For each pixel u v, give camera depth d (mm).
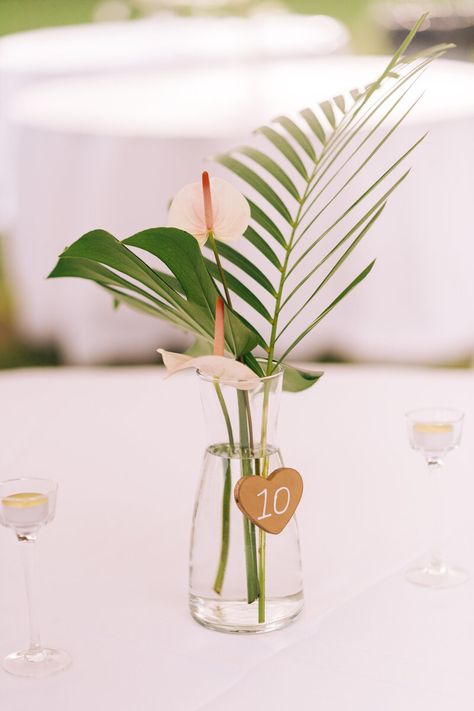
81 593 1768
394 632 1666
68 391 2475
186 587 1781
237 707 1540
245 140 3771
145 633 1677
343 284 3941
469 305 4090
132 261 1604
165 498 2016
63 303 4371
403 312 4008
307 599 1744
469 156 3936
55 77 4602
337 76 4414
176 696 1561
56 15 8828
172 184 3895
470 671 1592
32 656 1627
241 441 1644
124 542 1891
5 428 2279
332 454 2150
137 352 4375
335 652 1630
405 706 1536
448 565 1812
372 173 3738
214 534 1664
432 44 6695
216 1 6199
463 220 3961
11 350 4770
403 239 3895
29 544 1622
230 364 1574
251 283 3828
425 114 3855
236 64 4660
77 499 2016
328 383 2471
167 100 4316
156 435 2238
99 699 1558
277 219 3689
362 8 8234
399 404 2346
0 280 4797
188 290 1628
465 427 2236
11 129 4352
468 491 2016
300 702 1546
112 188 3955
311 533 1904
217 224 1616
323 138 1711
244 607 1665
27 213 4227
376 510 1963
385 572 1799
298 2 8656
